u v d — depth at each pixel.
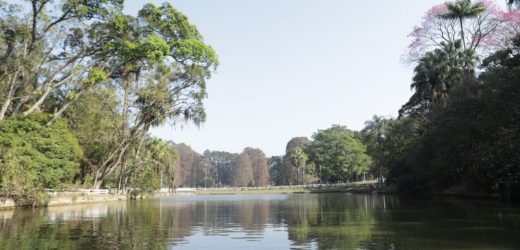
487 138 28.81
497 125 26.61
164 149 63.81
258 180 147.50
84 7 31.67
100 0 32.25
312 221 19.34
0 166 26.52
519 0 30.80
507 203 28.19
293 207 31.88
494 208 23.98
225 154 187.38
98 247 11.69
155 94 45.03
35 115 32.91
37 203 31.06
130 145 50.84
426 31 45.41
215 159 187.12
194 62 37.66
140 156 54.62
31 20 32.59
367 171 110.94
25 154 29.00
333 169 106.19
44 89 36.81
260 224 18.33
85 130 42.59
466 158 32.72
